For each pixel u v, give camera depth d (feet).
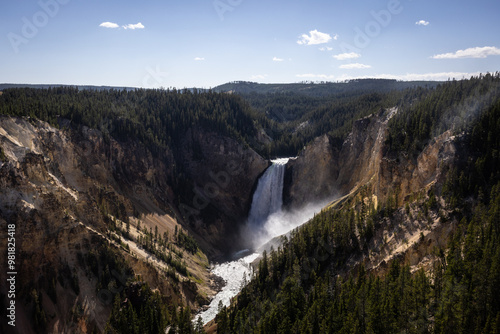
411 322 169.58
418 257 225.76
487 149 251.60
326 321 197.16
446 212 233.96
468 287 173.99
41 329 234.99
